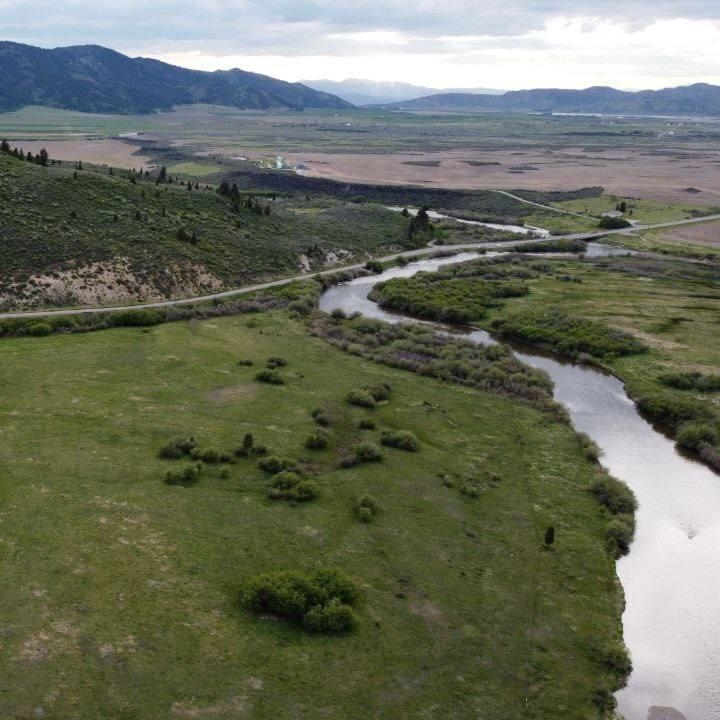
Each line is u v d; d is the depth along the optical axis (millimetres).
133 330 95750
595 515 55406
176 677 34969
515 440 68250
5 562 42062
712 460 66000
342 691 35500
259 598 40719
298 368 84625
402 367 88062
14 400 67312
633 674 39594
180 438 60656
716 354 95500
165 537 46531
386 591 43719
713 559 51094
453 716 34875
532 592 45312
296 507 52312
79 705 32625
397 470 59688
